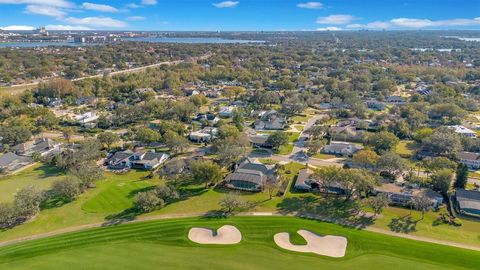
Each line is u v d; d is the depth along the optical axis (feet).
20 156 413.39
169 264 213.05
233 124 538.88
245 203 287.28
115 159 400.67
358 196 310.45
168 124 501.15
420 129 493.36
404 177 344.69
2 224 267.59
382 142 426.10
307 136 509.35
